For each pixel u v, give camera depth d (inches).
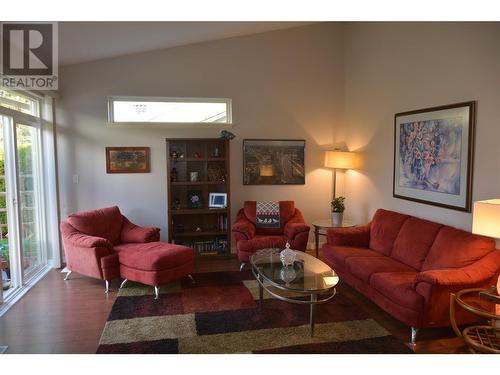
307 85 219.3
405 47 165.0
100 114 195.9
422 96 154.3
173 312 133.8
